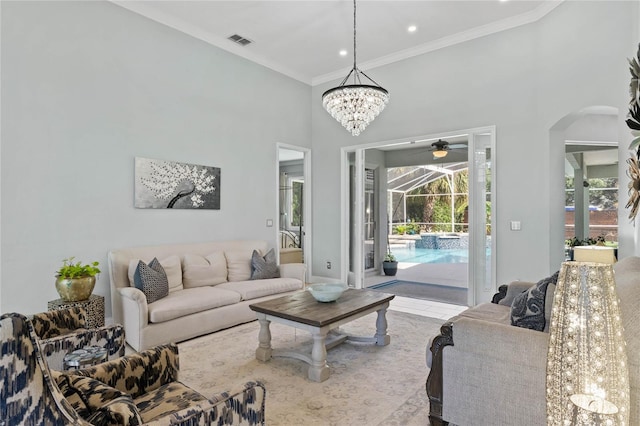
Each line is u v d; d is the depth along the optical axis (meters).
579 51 3.78
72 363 1.72
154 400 1.57
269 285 4.45
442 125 5.13
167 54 4.50
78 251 3.74
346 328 3.95
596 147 6.54
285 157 9.31
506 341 1.82
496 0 4.09
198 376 2.80
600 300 1.32
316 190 6.56
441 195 11.47
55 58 3.58
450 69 5.05
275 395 2.49
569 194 8.37
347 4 4.13
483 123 4.79
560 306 1.41
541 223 4.35
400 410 2.30
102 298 3.34
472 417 1.94
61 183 3.63
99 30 3.90
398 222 11.59
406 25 4.62
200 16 4.41
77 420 1.02
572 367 1.36
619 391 1.30
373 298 3.38
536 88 4.38
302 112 6.42
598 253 2.80
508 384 1.81
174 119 4.57
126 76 4.11
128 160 4.13
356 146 6.02
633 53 3.08
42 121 3.50
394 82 5.60
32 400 0.96
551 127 4.20
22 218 3.39
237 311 4.03
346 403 2.39
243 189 5.40
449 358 2.03
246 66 5.46
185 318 3.55
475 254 4.88
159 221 4.41
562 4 3.99
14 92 3.34
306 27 4.67
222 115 5.13
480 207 4.90
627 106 3.19
